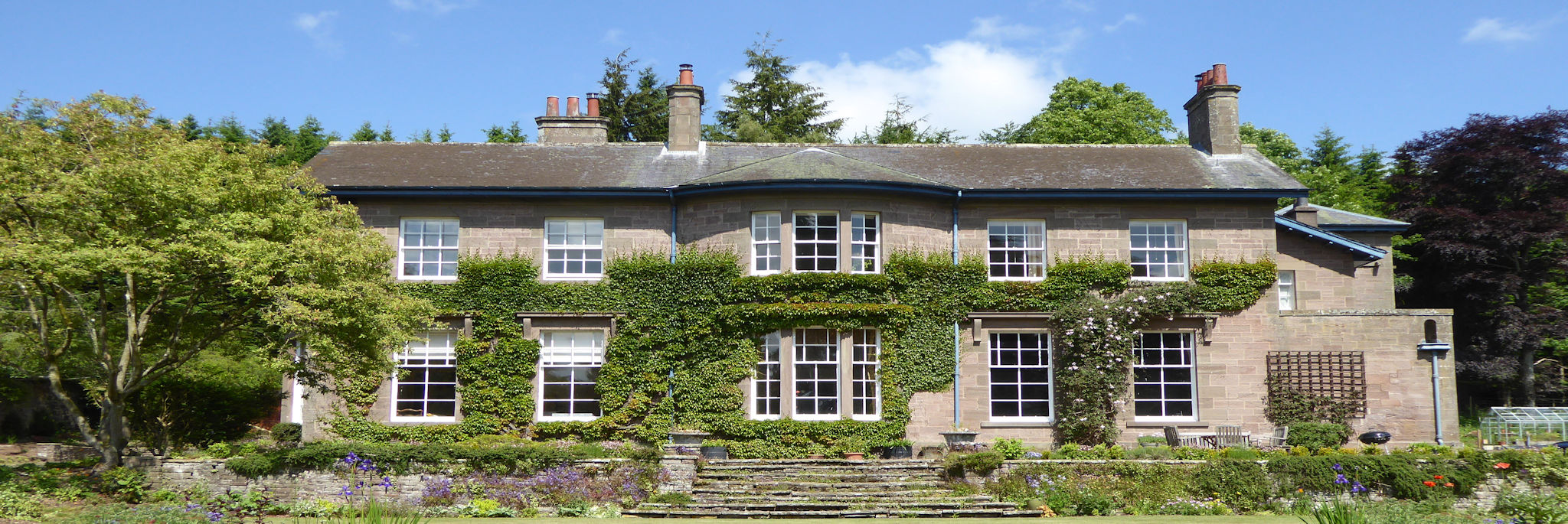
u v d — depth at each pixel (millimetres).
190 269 18016
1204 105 27391
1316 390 23750
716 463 20875
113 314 20922
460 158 26000
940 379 23344
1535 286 33531
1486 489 19594
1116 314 23453
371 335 18625
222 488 18922
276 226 18453
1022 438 23625
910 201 23625
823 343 23062
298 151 44938
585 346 23984
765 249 23266
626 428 23156
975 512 18328
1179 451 20781
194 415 22125
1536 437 26047
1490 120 34250
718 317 23109
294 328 17781
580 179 24516
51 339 20266
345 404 23266
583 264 24078
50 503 17250
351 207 20094
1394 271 36062
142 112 18766
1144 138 45719
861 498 18812
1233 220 24312
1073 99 48062
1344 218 29844
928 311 23469
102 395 20859
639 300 23594
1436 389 23625
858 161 24562
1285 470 19453
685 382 23156
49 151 17438
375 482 19047
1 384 24172
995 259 24375
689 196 23719
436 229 24109
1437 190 34281
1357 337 23938
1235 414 23766
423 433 23078
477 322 23562
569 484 18812
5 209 16969
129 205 17438
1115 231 24344
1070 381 23359
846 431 22469
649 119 49156
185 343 20766
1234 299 23906
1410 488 19125
